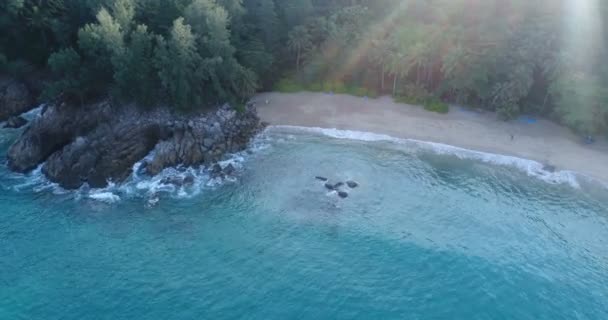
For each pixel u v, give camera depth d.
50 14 88.25
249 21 100.69
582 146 80.25
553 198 67.44
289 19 102.50
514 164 75.06
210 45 78.62
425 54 91.81
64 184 67.62
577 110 81.69
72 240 57.69
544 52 86.31
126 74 72.31
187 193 67.06
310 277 52.88
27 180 69.19
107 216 62.06
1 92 89.19
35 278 52.03
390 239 58.56
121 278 52.25
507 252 57.09
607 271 54.53
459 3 97.38
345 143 80.56
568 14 87.38
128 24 75.00
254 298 50.16
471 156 77.19
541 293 51.47
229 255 55.88
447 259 55.62
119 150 71.94
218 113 79.81
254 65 93.81
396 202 65.81
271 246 57.38
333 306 49.34
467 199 66.94
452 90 93.81
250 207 64.31
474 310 49.28
